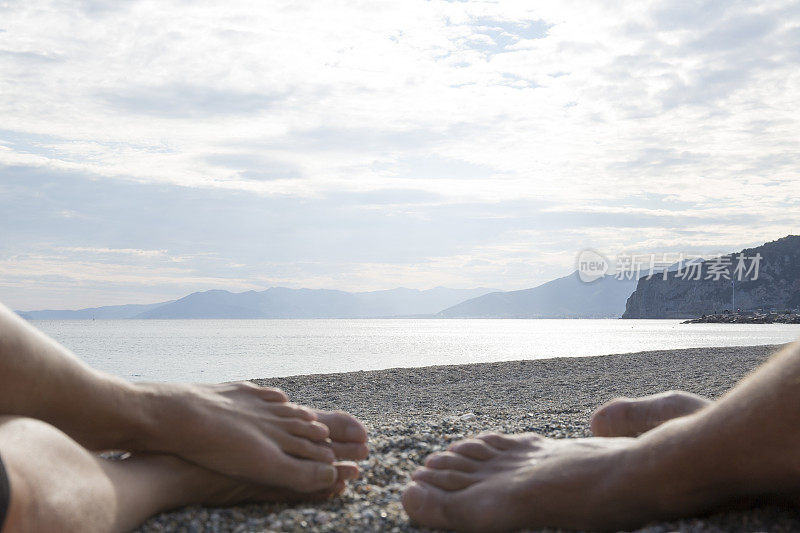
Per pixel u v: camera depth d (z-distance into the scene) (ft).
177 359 69.51
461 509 4.86
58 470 3.60
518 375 31.50
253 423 5.46
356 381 29.32
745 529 4.07
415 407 20.42
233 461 5.17
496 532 4.76
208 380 44.06
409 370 34.37
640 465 4.39
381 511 5.35
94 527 3.72
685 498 4.27
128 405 4.68
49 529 3.31
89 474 3.88
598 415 6.51
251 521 4.91
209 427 5.06
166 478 4.85
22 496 3.17
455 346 103.19
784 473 3.93
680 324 363.35
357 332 245.65
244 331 267.59
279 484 5.42
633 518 4.43
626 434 6.35
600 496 4.47
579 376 30.22
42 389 4.07
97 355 78.18
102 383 4.52
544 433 8.76
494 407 18.78
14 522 3.09
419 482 5.24
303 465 5.48
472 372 33.22
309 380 29.73
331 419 6.58
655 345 89.30
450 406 20.26
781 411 3.82
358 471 5.92
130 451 5.02
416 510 5.01
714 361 35.58
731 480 4.10
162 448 4.97
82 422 4.43
